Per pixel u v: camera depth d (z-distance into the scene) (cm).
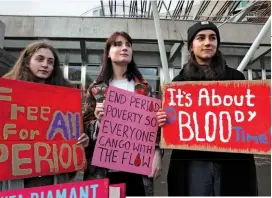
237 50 862
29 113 197
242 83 221
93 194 190
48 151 201
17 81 195
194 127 224
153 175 231
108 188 192
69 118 213
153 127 235
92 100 241
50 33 726
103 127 226
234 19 879
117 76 244
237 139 218
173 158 231
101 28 745
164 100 230
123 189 195
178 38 784
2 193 175
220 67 231
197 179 218
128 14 895
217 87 224
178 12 830
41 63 214
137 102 234
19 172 187
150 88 250
